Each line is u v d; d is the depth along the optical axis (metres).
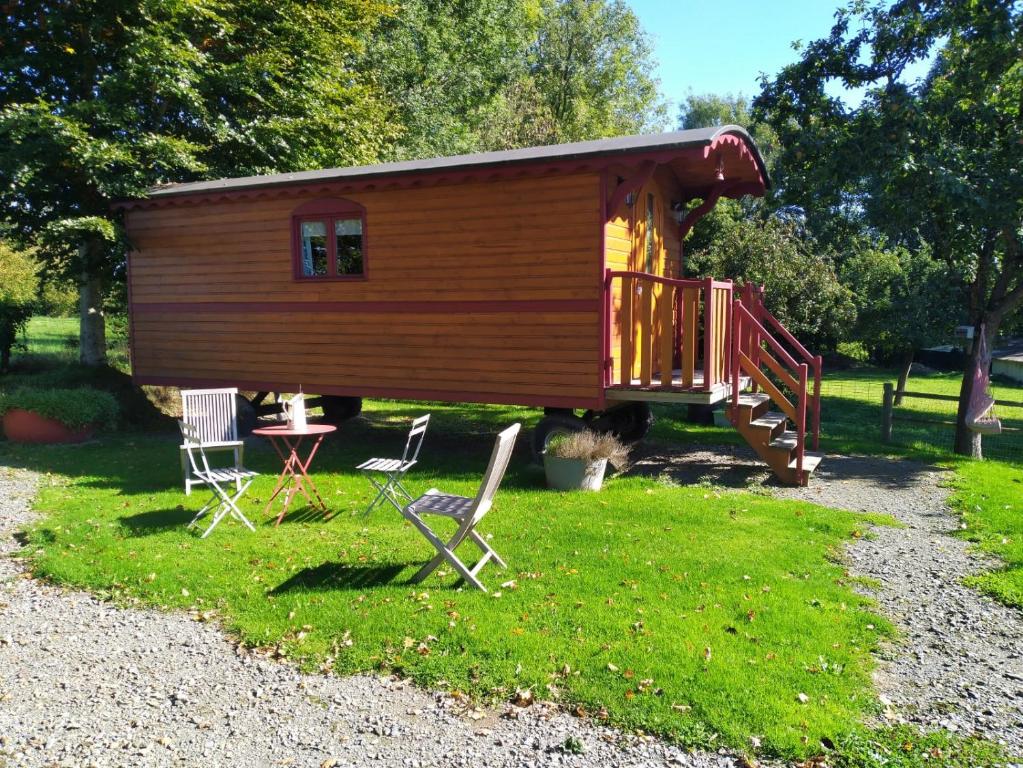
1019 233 9.84
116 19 12.69
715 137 7.29
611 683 3.64
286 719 3.48
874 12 11.68
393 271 9.18
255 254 10.16
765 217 16.28
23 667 4.02
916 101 10.15
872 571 5.33
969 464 9.48
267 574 5.17
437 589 4.85
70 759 3.18
